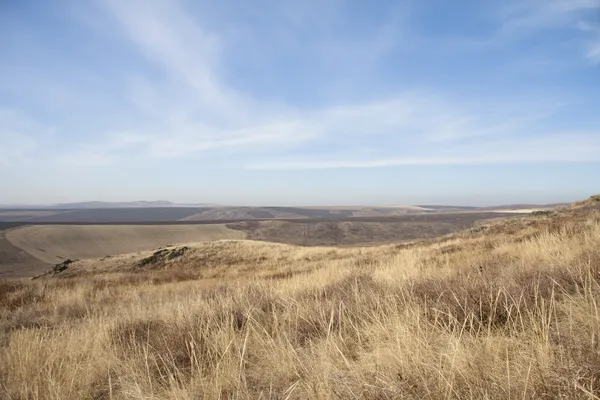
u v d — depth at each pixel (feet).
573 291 11.53
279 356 10.55
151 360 12.57
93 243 294.87
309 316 13.87
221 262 110.52
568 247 20.27
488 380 7.18
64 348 14.96
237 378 9.85
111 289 52.16
